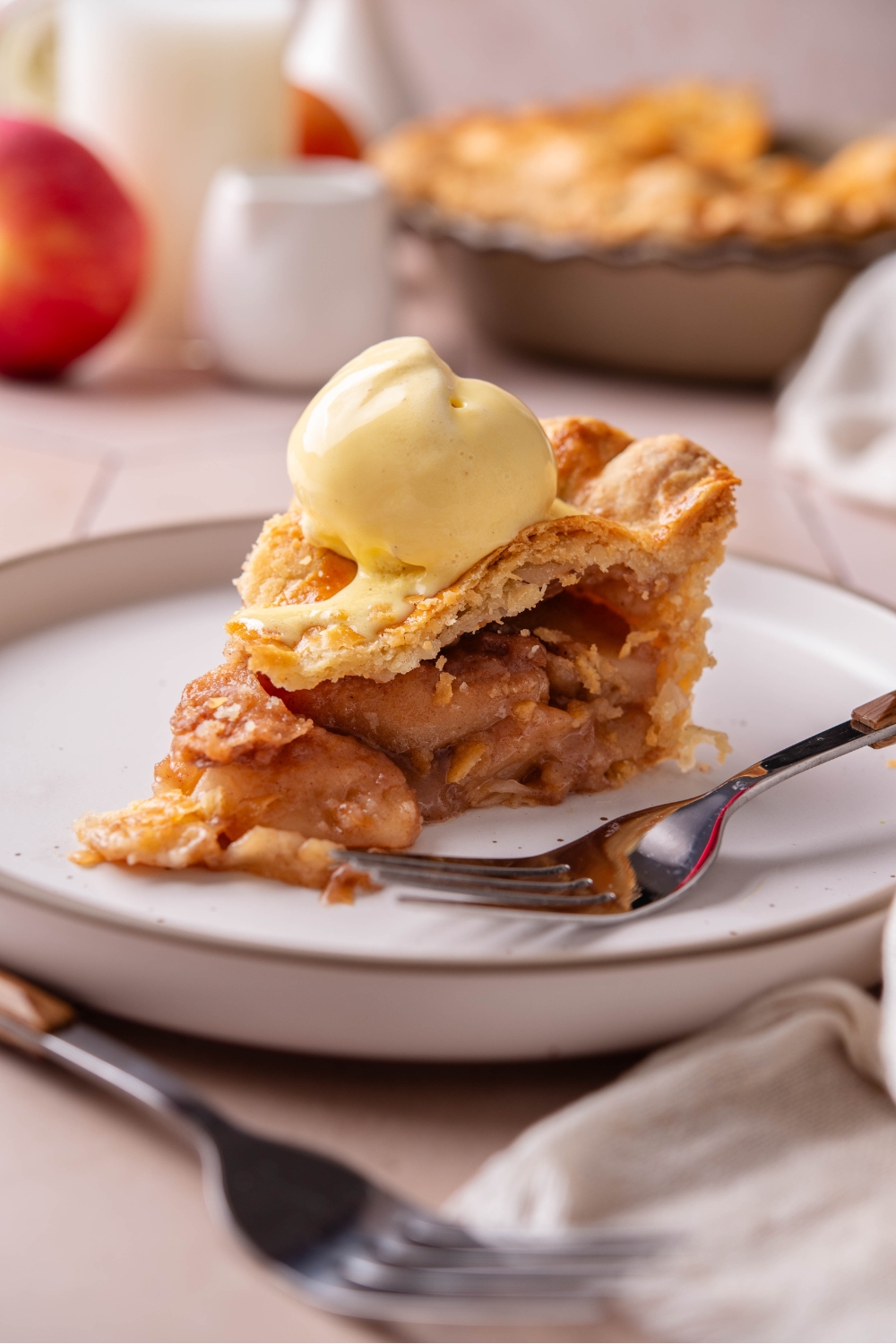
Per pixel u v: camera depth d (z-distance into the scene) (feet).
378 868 1.50
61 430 2.37
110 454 2.31
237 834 1.55
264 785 1.56
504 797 1.65
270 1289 1.32
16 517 2.13
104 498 2.19
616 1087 1.38
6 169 2.34
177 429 2.39
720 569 1.95
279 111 2.61
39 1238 1.33
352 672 1.60
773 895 1.54
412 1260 1.29
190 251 2.60
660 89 3.60
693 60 3.95
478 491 1.61
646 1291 1.30
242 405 2.49
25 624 1.83
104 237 2.38
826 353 2.40
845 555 2.17
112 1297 1.31
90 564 1.87
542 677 1.66
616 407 2.52
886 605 1.87
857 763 1.69
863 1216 1.34
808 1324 1.30
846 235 2.50
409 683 1.62
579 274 2.50
